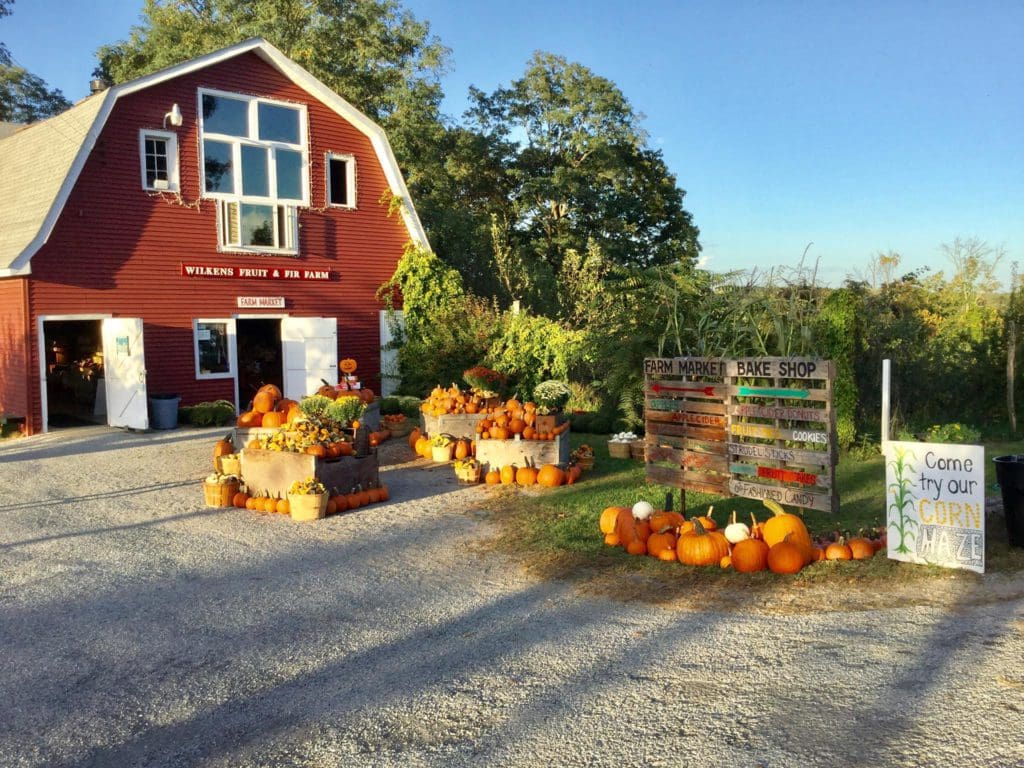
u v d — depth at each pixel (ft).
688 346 39.34
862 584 20.54
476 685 15.21
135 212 57.11
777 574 21.63
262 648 17.57
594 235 129.90
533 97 125.29
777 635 17.20
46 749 13.17
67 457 43.91
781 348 33.88
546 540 26.03
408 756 12.54
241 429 39.58
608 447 44.01
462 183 123.65
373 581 22.58
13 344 54.19
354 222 69.46
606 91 124.67
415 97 98.27
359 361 70.18
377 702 14.62
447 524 28.96
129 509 31.96
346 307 69.05
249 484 32.81
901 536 22.02
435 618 19.38
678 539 23.59
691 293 43.29
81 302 54.70
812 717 13.10
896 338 55.93
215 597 21.27
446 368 66.28
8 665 16.78
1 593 21.66
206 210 60.70
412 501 32.81
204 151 60.85
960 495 21.12
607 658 16.31
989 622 17.29
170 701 14.92
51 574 23.41
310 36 93.56
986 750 11.71
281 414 39.50
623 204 130.21
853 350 43.39
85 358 68.49
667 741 12.56
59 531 28.60
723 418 25.27
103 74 116.78
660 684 14.84
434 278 70.54
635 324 47.83
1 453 45.96
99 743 13.35
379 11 96.63
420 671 16.05
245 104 63.21
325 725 13.75
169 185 58.90
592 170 124.77
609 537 25.16
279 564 24.40
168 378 59.00
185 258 59.67
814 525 27.04
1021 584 19.89
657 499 31.50
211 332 61.67
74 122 57.16
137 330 53.16
